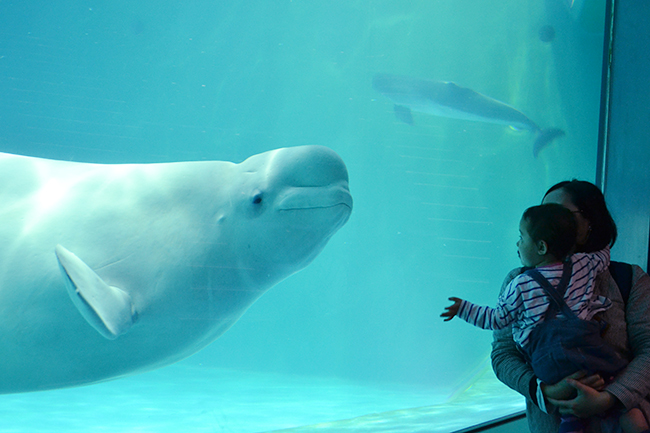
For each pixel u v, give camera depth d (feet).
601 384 6.46
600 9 36.50
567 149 45.47
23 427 11.50
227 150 24.09
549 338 6.69
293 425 13.87
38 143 14.12
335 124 41.14
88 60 19.38
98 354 11.86
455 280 47.96
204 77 32.01
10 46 14.82
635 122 12.67
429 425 13.74
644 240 11.93
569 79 42.83
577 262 7.20
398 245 46.55
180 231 12.84
